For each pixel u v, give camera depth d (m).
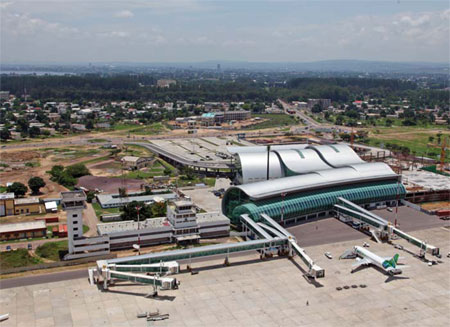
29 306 112.94
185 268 136.38
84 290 121.81
